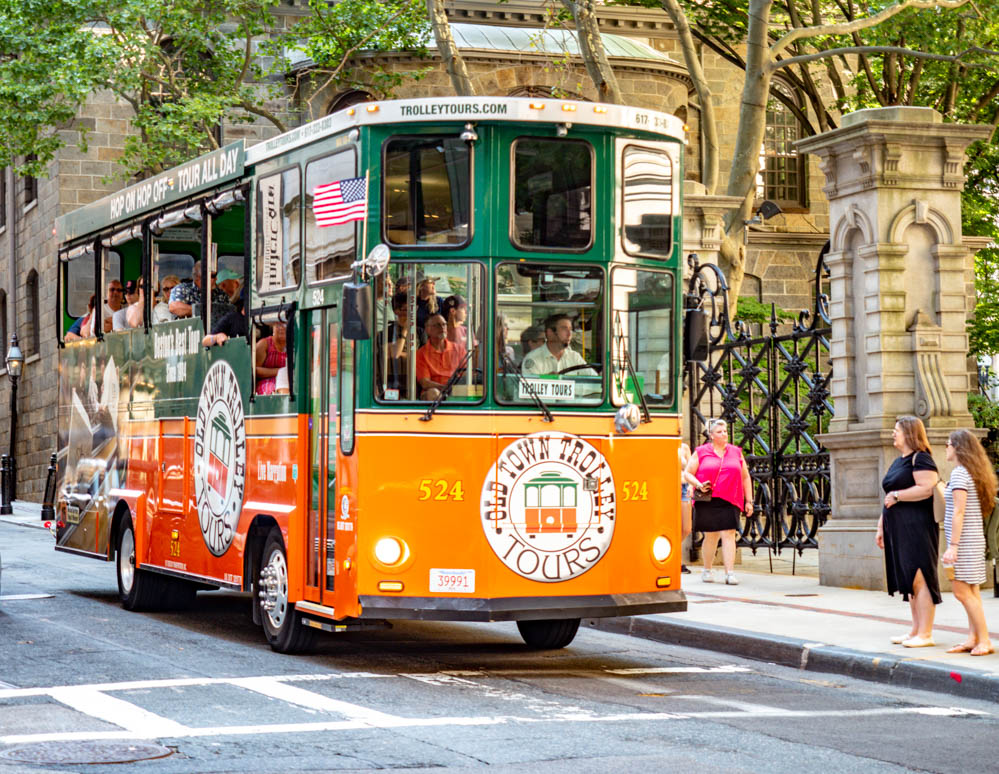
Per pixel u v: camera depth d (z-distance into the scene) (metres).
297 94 38.12
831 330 18.50
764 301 40.44
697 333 12.28
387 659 12.67
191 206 15.02
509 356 11.32
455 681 11.37
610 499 11.63
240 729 9.12
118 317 17.50
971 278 34.56
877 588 17.36
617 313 11.78
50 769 7.88
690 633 14.13
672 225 12.21
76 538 18.58
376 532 11.25
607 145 11.76
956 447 12.22
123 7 30.41
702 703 10.53
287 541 12.37
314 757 8.26
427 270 11.36
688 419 21.41
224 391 14.09
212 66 33.62
